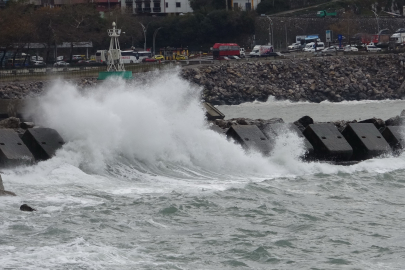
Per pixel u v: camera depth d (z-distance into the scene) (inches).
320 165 4156.0
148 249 2546.8
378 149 4409.5
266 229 2851.9
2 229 2694.4
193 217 2992.1
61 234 2657.5
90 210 3024.1
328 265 2445.9
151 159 3988.7
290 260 2485.2
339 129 4687.5
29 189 3346.5
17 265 2315.5
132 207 3112.7
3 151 3595.0
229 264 2432.3
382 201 3410.4
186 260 2450.8
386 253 2588.6
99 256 2428.6
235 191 3484.3
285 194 3489.2
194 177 3841.0
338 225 2945.4
